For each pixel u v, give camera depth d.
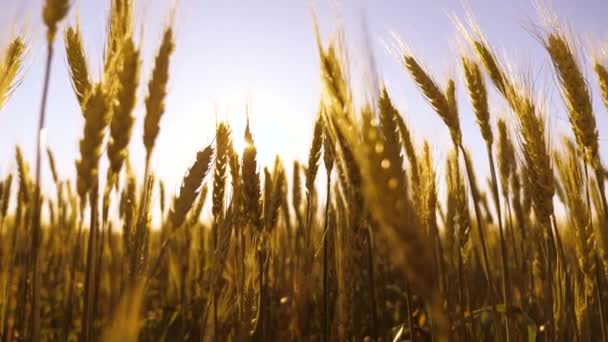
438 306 0.22
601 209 0.54
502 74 0.52
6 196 0.61
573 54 0.51
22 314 0.57
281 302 0.69
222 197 0.48
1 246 0.56
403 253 0.22
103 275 0.58
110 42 0.41
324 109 0.38
